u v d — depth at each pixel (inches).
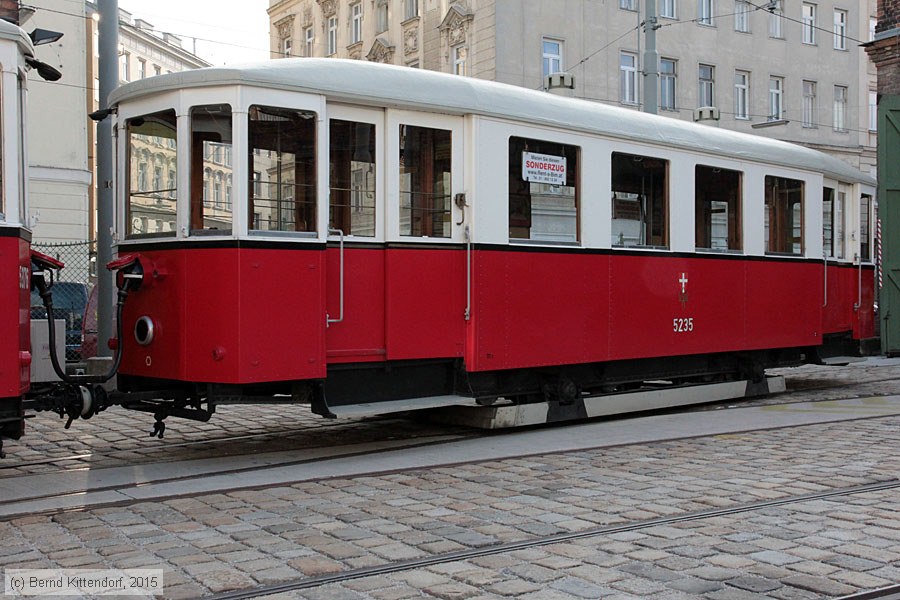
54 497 262.2
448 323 350.3
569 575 189.3
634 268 417.7
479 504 252.7
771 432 378.3
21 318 261.3
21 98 269.1
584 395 416.2
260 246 300.0
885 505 249.4
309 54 1670.8
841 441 353.4
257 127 302.5
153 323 314.3
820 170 525.7
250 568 194.2
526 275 373.1
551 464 311.0
